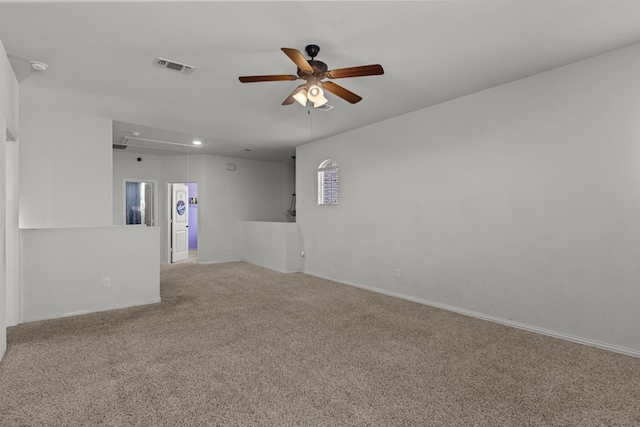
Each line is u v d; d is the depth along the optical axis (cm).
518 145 348
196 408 199
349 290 511
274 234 696
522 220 345
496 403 206
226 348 288
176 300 450
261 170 859
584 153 304
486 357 272
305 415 193
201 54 292
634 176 278
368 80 350
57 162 422
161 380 232
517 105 349
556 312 321
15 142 341
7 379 231
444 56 297
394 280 477
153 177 781
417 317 379
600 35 263
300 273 652
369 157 517
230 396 212
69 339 306
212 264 763
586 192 303
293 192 913
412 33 259
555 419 191
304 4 222
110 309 406
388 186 487
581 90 306
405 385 227
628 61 281
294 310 405
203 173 773
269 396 213
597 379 237
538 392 219
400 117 469
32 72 324
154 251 440
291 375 241
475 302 384
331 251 589
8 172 339
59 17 235
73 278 385
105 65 311
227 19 239
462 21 243
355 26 249
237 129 543
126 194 765
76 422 185
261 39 267
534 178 336
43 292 367
